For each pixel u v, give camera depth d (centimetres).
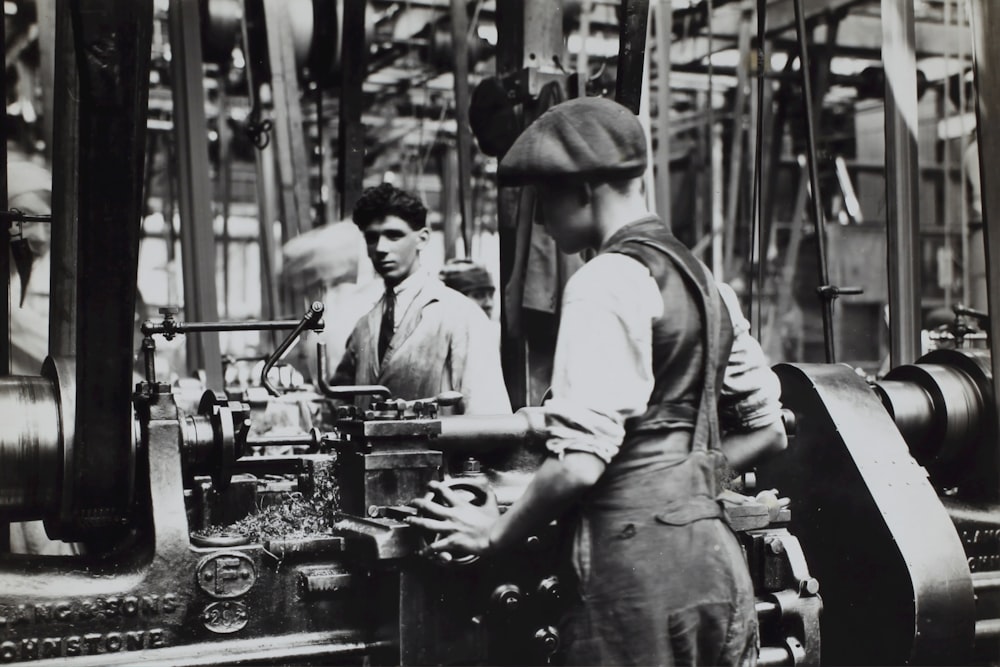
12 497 197
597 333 156
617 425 154
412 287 304
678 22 653
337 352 411
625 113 173
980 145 280
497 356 301
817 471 263
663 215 523
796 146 743
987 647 262
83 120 178
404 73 675
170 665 185
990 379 287
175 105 422
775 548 213
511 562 198
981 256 505
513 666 197
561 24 325
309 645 195
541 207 184
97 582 186
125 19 175
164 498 194
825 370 273
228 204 628
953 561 245
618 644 160
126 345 192
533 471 221
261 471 230
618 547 161
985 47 278
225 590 192
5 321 276
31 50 437
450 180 681
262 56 478
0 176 277
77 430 193
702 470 163
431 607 191
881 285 757
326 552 199
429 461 206
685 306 163
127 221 185
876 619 248
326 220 488
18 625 180
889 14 370
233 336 668
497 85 323
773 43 634
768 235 661
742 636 162
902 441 261
